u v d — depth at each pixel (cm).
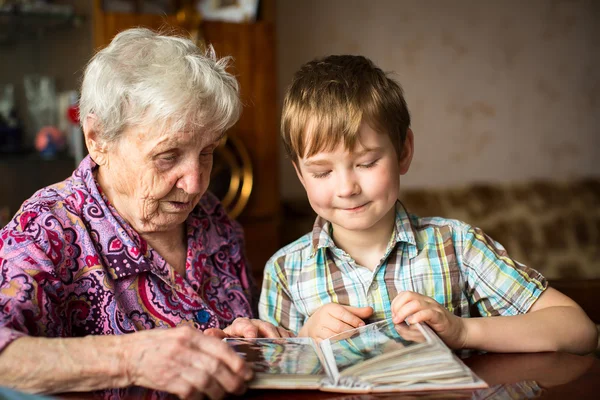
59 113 249
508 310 109
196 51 108
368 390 79
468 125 371
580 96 397
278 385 80
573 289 139
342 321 104
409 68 354
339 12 336
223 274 123
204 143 104
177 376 77
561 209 355
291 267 121
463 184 363
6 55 248
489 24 371
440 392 79
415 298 94
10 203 243
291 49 326
